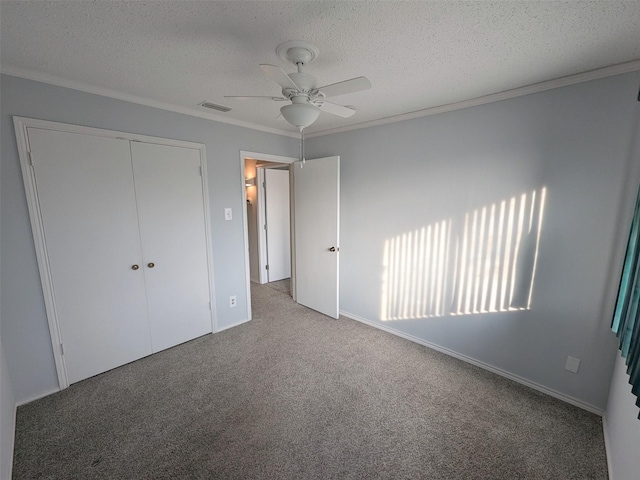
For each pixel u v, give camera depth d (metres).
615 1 1.12
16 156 1.87
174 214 2.67
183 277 2.80
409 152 2.72
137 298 2.52
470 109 2.31
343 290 3.54
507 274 2.24
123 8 1.19
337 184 3.20
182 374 2.38
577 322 1.97
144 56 1.63
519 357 2.26
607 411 1.85
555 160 1.95
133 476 1.51
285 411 1.97
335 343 2.90
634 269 1.43
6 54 1.61
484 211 2.31
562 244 1.97
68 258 2.13
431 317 2.76
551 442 1.72
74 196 2.11
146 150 2.43
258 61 1.69
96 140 2.17
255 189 4.76
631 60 1.62
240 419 1.90
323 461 1.60
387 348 2.80
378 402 2.06
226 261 3.14
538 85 1.96
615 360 1.83
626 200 1.73
